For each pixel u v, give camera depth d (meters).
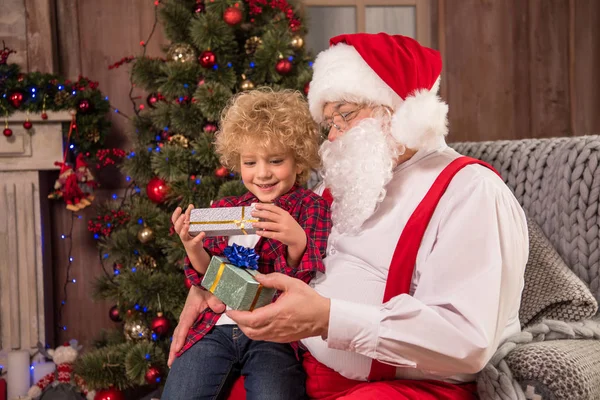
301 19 2.70
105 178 2.98
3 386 2.55
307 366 1.30
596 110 3.18
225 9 2.41
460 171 1.22
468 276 1.09
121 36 2.97
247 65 2.53
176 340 1.39
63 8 2.93
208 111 2.33
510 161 1.71
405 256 1.17
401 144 1.27
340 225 1.28
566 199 1.54
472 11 3.15
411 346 1.04
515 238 1.13
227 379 1.35
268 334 1.05
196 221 1.23
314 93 1.37
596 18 3.16
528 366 1.13
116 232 2.57
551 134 3.20
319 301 1.05
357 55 1.31
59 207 2.95
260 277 1.06
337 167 1.27
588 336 1.28
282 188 1.37
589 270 1.50
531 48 3.17
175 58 2.48
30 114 2.60
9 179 2.69
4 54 2.58
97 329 3.00
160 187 2.42
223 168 2.33
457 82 3.16
